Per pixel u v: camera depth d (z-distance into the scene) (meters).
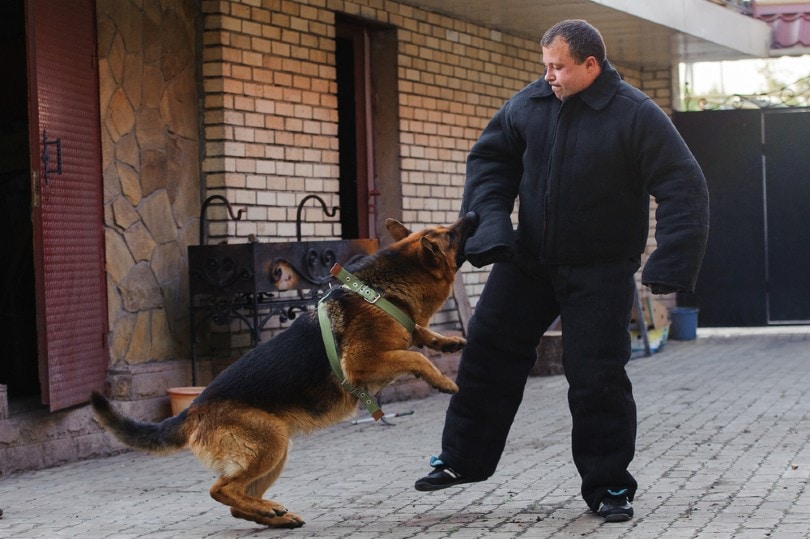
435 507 5.95
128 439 5.32
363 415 9.59
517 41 13.28
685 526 5.24
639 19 12.40
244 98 9.35
